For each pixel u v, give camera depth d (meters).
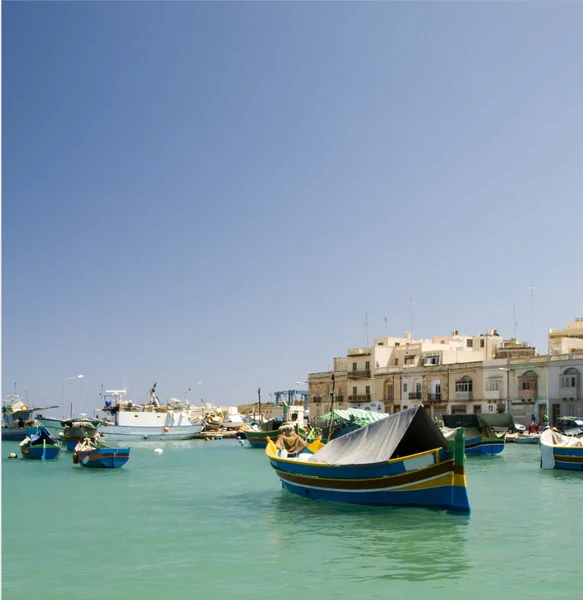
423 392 89.81
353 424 56.03
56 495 30.52
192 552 18.02
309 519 22.66
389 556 17.25
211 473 41.56
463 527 20.89
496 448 51.97
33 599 13.89
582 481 34.16
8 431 90.25
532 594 14.01
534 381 76.12
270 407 122.31
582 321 88.38
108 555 17.78
